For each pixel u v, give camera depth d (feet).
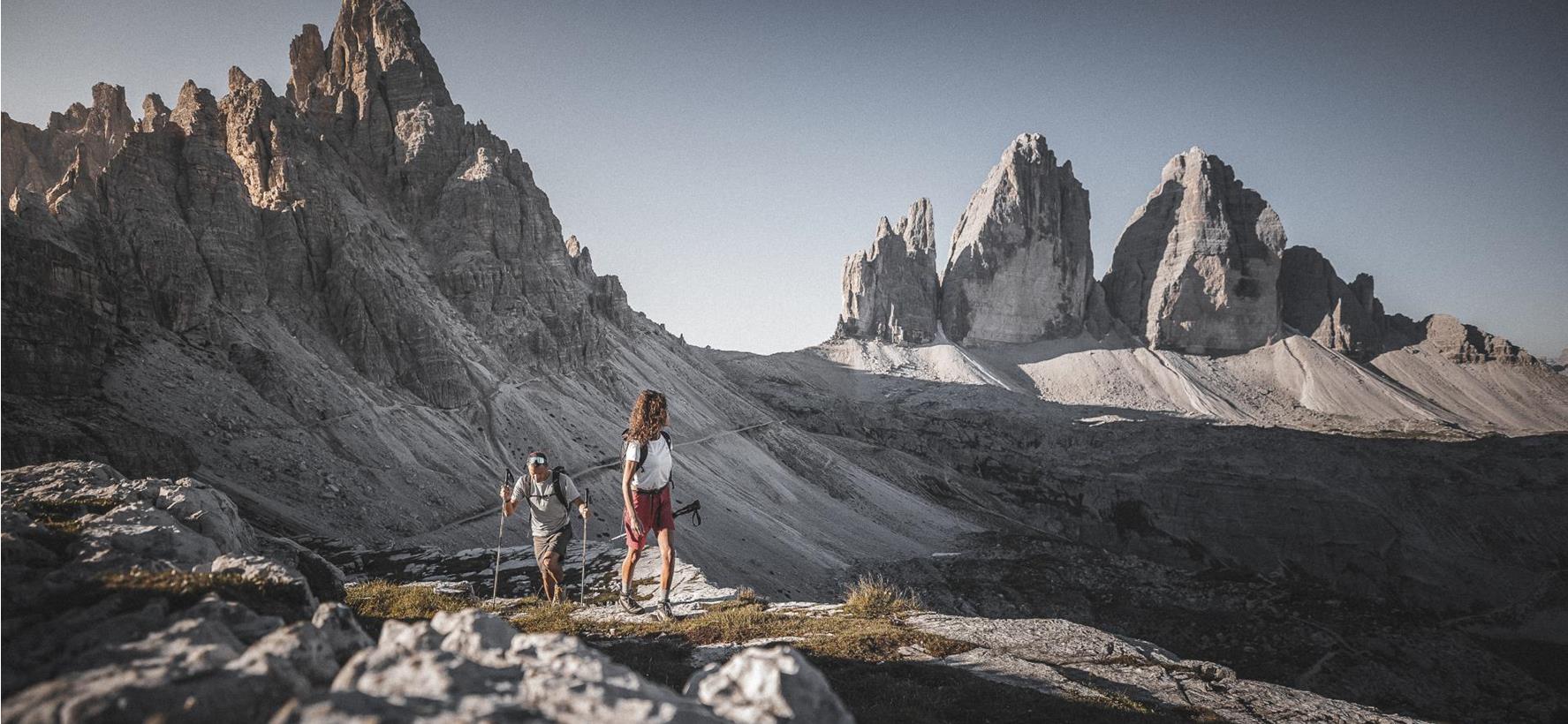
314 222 400.88
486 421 395.96
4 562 20.81
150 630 16.28
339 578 40.50
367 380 368.07
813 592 340.39
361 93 587.27
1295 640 340.18
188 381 285.84
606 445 442.50
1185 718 31.73
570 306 535.19
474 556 110.42
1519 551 621.31
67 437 189.47
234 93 456.86
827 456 626.23
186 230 342.23
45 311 237.86
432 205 545.85
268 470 268.00
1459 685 319.68
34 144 545.03
